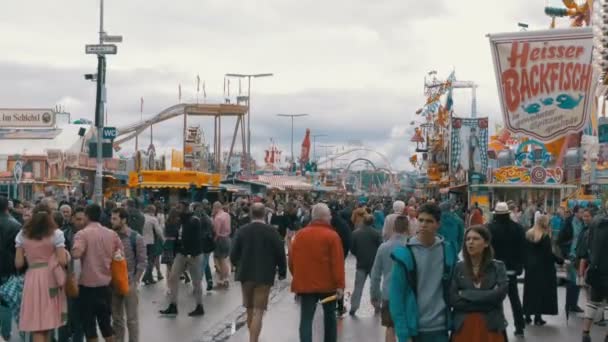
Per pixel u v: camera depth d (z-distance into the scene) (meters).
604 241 10.80
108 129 25.14
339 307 14.06
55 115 55.28
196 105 74.50
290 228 25.86
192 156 69.62
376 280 11.77
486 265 6.22
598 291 10.89
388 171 151.00
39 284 8.68
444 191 61.12
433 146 71.62
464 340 6.14
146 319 13.27
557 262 13.23
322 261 9.70
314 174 96.94
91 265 9.12
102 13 25.84
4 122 54.81
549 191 40.03
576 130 14.99
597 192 31.00
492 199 43.12
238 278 10.65
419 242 6.36
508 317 14.09
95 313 9.23
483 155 45.06
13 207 14.96
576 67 14.89
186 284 19.00
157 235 18.66
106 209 17.11
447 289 6.27
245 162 79.06
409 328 6.23
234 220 25.53
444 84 71.38
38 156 44.56
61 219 11.24
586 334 10.98
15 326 10.79
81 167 49.19
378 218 25.41
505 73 15.20
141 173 36.34
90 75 25.77
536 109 15.11
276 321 13.41
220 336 11.66
